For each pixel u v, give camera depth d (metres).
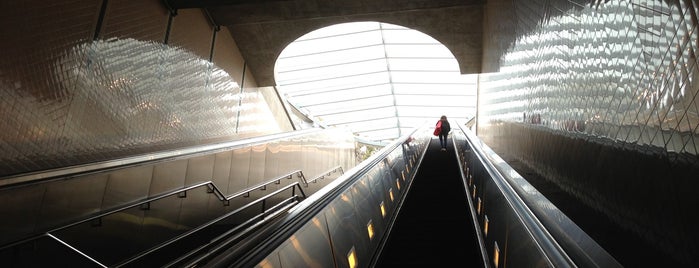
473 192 7.03
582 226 3.88
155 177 5.96
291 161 10.68
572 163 4.12
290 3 9.55
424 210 7.02
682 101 2.26
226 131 10.81
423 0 9.43
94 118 6.43
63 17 5.89
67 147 5.93
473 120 25.14
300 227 3.14
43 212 4.37
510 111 7.37
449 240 5.66
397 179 8.38
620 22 3.04
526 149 6.19
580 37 3.84
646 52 2.68
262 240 2.68
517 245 3.13
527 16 5.88
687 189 2.21
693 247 2.15
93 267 4.80
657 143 2.54
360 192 5.19
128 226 5.40
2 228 3.98
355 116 27.94
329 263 3.38
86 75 6.29
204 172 7.05
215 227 6.64
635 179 2.83
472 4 9.52
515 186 3.84
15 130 5.11
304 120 22.88
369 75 22.66
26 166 5.25
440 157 13.09
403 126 30.23
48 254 4.38
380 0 9.48
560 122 4.49
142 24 7.60
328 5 9.69
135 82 7.37
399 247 5.57
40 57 5.50
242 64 11.90
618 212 3.11
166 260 5.36
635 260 2.84
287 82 22.12
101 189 5.08
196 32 9.45
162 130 8.18
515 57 6.81
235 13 9.96
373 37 18.88
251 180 8.52
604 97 3.33
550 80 4.82
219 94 10.47
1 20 5.04
